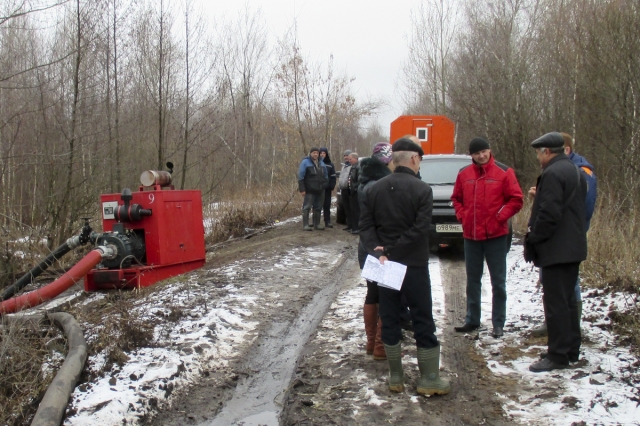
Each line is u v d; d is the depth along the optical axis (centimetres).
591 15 1410
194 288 722
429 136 1578
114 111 1266
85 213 1051
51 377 457
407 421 387
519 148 1861
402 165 426
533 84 1856
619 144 1335
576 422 366
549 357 454
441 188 939
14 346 475
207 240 1210
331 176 1378
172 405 425
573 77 1489
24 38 1048
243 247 1084
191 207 847
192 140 1363
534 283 723
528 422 374
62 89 1064
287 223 1451
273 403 430
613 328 527
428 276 421
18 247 888
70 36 1077
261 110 2381
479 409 397
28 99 1009
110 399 409
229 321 594
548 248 446
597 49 1352
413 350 514
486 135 1973
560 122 1681
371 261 416
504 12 2102
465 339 537
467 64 2111
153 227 773
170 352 498
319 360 498
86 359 467
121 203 780
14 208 1006
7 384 445
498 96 1891
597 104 1374
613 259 709
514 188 528
